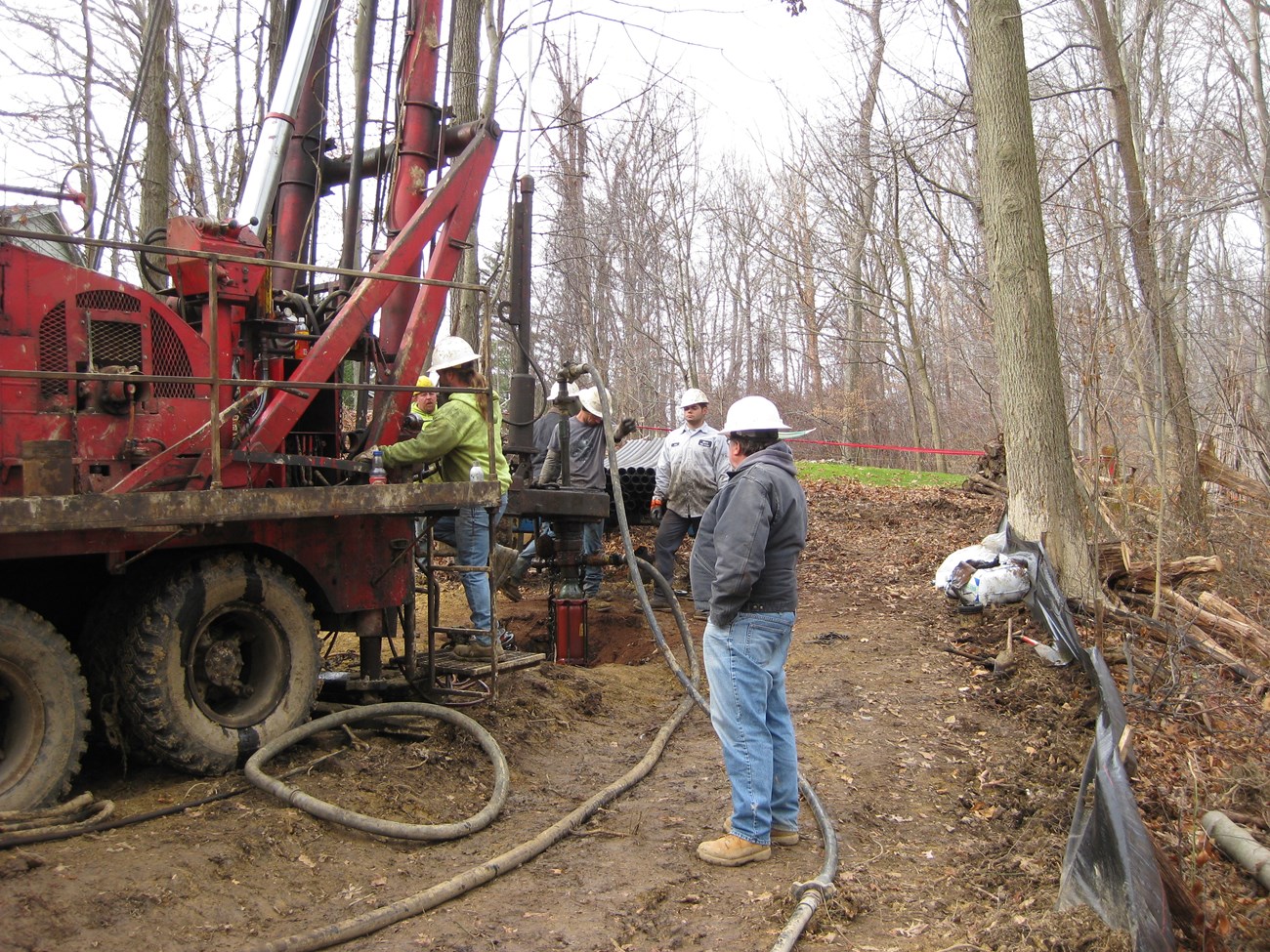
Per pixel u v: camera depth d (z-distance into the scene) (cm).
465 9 1188
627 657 923
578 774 586
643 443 1389
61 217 679
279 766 545
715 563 466
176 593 515
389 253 656
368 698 651
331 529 594
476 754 581
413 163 718
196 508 479
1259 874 465
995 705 725
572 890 441
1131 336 966
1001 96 930
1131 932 371
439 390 631
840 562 1202
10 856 413
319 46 737
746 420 482
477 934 398
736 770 477
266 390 585
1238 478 1123
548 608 926
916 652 842
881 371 3691
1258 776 571
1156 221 1370
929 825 536
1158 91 1933
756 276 3422
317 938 380
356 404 737
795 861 482
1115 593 899
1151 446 1150
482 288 652
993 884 463
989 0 931
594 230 2205
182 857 429
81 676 485
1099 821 418
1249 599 991
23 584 557
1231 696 711
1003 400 943
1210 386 1433
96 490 504
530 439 885
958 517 1498
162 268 653
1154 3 1777
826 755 621
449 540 860
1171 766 604
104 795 509
